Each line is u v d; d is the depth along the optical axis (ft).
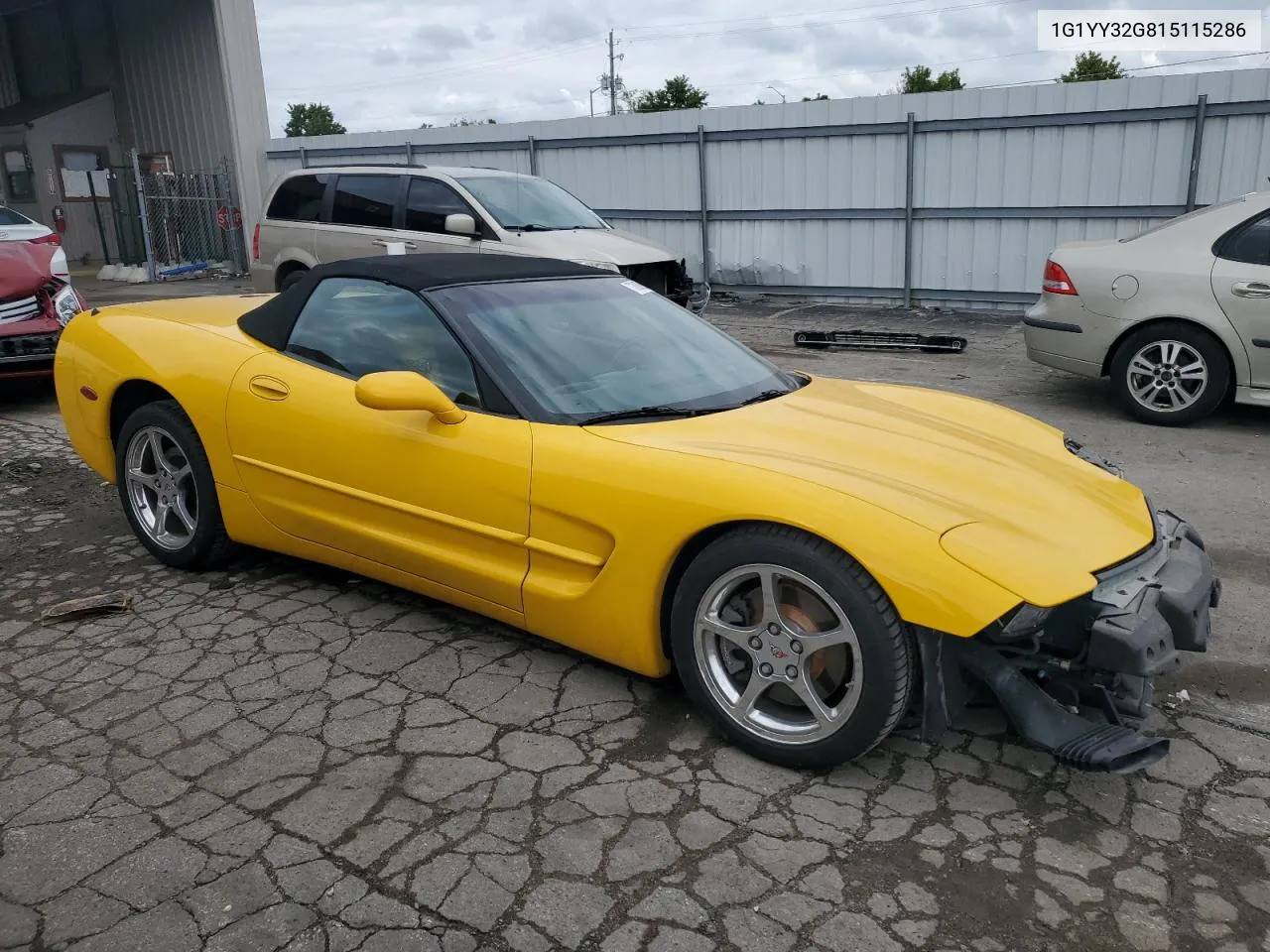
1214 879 7.56
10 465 19.54
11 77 82.84
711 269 47.42
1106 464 11.16
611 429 10.00
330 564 12.44
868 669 8.27
